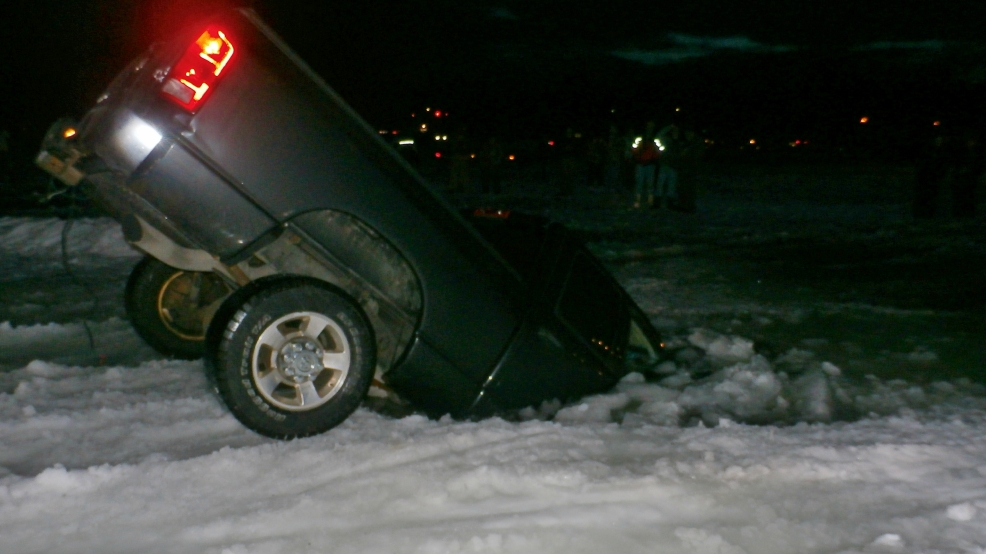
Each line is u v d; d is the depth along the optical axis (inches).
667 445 176.2
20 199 754.2
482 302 194.9
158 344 239.9
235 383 172.1
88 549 133.7
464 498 149.5
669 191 780.6
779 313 335.3
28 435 180.4
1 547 133.7
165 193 166.6
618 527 139.5
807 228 633.6
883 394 226.7
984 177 1165.7
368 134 183.0
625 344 233.5
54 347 265.6
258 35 172.9
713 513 145.2
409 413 213.9
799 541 135.6
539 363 205.3
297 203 173.9
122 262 424.8
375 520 141.9
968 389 232.1
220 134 167.0
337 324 179.6
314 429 178.9
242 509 146.7
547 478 155.4
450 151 1040.2
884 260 475.2
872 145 2167.8
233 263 176.2
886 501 149.1
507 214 233.8
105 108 170.2
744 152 2509.8
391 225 182.7
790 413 211.9
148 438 181.5
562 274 217.9
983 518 140.6
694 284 400.8
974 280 406.6
